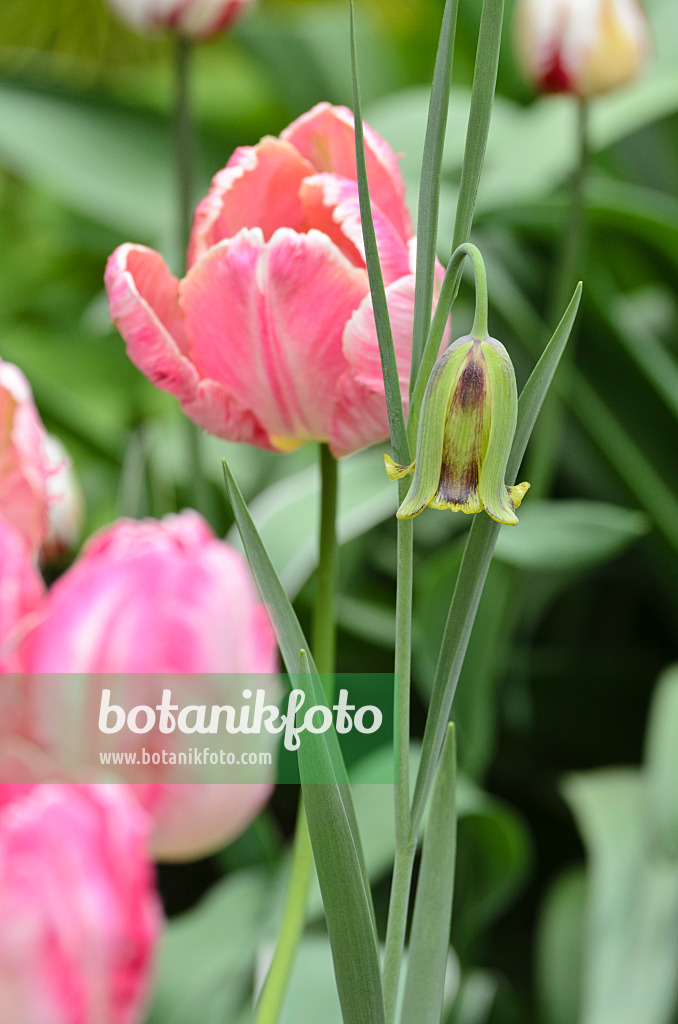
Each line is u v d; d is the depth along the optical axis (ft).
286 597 2.20
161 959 3.17
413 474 2.20
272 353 2.34
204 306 2.36
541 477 4.55
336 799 2.17
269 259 2.31
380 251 2.37
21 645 2.18
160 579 2.21
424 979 2.26
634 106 5.85
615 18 4.31
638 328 5.95
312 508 3.81
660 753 4.16
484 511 2.19
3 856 1.96
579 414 5.17
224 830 2.30
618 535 3.81
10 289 8.11
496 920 5.20
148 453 4.27
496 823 3.59
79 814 1.98
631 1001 3.66
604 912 3.92
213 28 4.56
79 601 2.19
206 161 7.13
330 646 2.41
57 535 3.95
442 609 3.97
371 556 5.57
